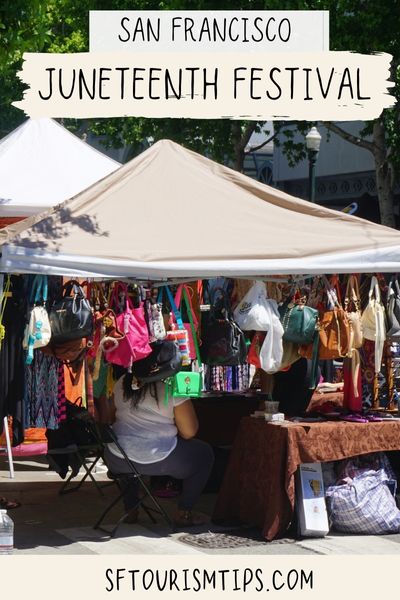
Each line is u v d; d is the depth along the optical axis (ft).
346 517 26.81
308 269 26.02
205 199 27.84
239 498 27.61
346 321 27.84
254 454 27.14
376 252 26.53
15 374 26.63
